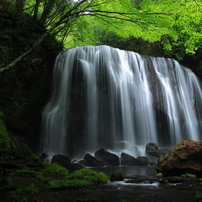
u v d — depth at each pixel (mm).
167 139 17438
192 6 7824
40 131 15492
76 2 10773
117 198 5129
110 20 9031
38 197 5105
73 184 6293
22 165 8203
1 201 4594
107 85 16656
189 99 20297
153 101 17703
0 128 10766
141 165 12172
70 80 16547
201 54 23359
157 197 5148
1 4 14352
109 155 12820
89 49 17609
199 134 19188
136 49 26172
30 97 15781
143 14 8141
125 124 16391
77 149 15336
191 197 5059
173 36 9562
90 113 16156
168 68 20094
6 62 13539
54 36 18234
